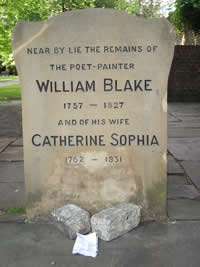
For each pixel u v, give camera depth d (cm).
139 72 293
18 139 683
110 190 310
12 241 275
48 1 1416
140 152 304
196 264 240
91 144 304
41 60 291
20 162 519
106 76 294
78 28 288
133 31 288
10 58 3616
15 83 2786
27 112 299
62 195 311
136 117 300
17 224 306
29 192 310
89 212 313
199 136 691
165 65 291
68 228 275
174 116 980
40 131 301
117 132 302
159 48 289
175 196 371
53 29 288
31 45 289
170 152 566
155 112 298
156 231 288
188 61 1321
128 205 300
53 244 270
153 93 296
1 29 1345
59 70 293
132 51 290
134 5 2430
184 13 1333
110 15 286
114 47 290
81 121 301
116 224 276
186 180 429
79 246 261
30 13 1299
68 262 245
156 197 309
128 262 244
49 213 312
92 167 307
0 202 362
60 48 290
